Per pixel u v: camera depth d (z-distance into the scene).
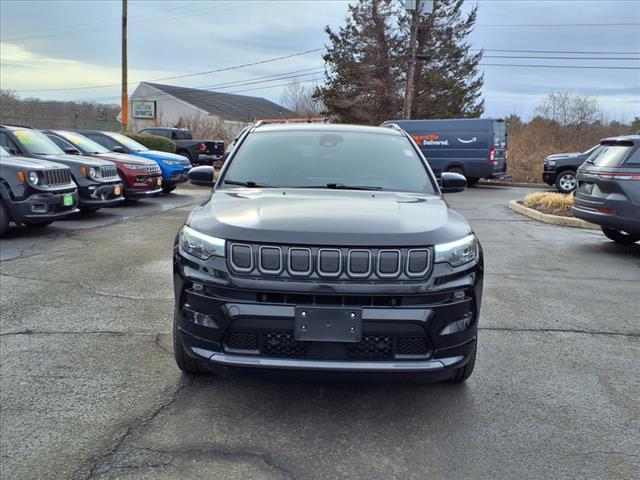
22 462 2.73
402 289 2.91
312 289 2.88
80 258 7.20
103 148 13.42
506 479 2.69
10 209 8.28
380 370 2.91
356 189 4.00
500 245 8.84
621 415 3.36
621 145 7.91
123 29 27.94
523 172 25.33
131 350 4.17
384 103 33.44
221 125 36.59
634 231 7.67
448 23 33.59
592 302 5.74
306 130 4.73
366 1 33.62
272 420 3.20
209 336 3.00
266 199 3.54
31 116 57.47
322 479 2.65
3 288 5.74
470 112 34.28
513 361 4.16
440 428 3.16
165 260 7.16
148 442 2.93
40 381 3.62
